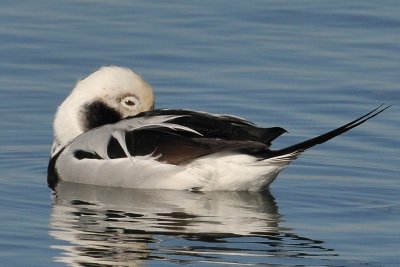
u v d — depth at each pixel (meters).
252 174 13.34
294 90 17.25
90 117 14.66
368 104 16.81
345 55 18.56
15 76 17.66
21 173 14.45
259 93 17.14
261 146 13.25
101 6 20.44
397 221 12.59
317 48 18.84
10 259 11.31
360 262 11.27
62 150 14.46
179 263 11.17
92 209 12.95
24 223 12.41
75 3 20.56
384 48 18.84
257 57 18.47
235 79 17.66
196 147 13.41
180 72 17.91
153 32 19.36
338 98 16.98
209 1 20.86
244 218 12.64
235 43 19.03
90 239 11.88
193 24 19.75
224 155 13.37
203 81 17.58
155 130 13.72
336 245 11.77
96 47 18.72
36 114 16.42
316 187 13.79
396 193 13.58
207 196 13.43
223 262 11.22
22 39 18.94
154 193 13.55
